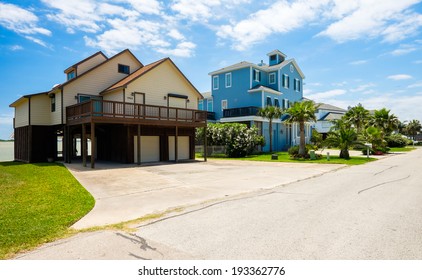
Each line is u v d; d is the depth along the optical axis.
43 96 20.36
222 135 24.81
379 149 26.56
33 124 19.91
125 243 4.21
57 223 5.16
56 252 3.89
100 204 6.93
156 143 20.16
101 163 18.33
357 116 34.47
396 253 3.75
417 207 6.34
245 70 31.83
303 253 3.78
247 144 24.38
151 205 6.79
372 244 4.06
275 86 33.22
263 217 5.59
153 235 4.56
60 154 25.55
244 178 11.55
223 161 20.44
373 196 7.64
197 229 4.86
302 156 21.84
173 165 17.23
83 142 16.16
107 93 20.06
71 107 17.50
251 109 28.89
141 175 12.49
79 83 19.19
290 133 34.91
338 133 21.52
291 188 9.09
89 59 21.19
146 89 19.94
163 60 20.77
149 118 19.33
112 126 19.97
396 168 14.91
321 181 10.62
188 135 22.50
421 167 15.30
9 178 11.44
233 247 4.02
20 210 6.14
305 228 4.84
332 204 6.70
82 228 4.96
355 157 22.58
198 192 8.47
